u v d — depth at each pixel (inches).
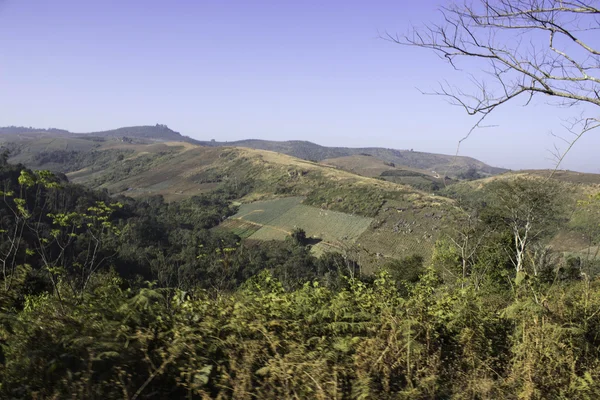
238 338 140.9
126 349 120.9
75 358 115.4
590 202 408.2
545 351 149.1
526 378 135.9
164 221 2906.0
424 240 2395.4
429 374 135.5
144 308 142.9
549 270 322.7
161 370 114.0
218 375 123.8
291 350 136.8
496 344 165.2
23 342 118.7
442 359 152.3
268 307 165.5
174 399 116.3
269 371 124.4
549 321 164.7
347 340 146.3
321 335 156.3
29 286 197.5
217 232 2792.8
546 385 135.7
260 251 1991.9
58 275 242.8
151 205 3700.8
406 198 3129.9
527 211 573.3
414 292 211.3
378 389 125.6
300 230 2677.2
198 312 155.0
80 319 132.3
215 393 118.8
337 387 120.0
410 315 170.4
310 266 1808.6
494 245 606.9
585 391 132.0
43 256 290.7
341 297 184.2
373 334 154.9
